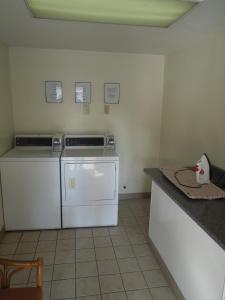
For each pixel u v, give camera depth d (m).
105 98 3.22
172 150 3.04
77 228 2.79
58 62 3.02
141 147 3.47
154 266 2.19
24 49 2.92
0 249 2.39
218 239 1.16
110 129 3.33
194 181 1.87
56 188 2.64
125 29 2.06
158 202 2.16
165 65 3.22
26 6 1.57
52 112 3.14
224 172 1.92
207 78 2.22
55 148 2.89
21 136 2.97
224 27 1.95
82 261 2.24
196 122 2.44
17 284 1.95
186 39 2.34
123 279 2.03
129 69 3.20
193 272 1.58
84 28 2.05
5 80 2.75
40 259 1.27
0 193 2.56
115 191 2.76
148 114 3.38
